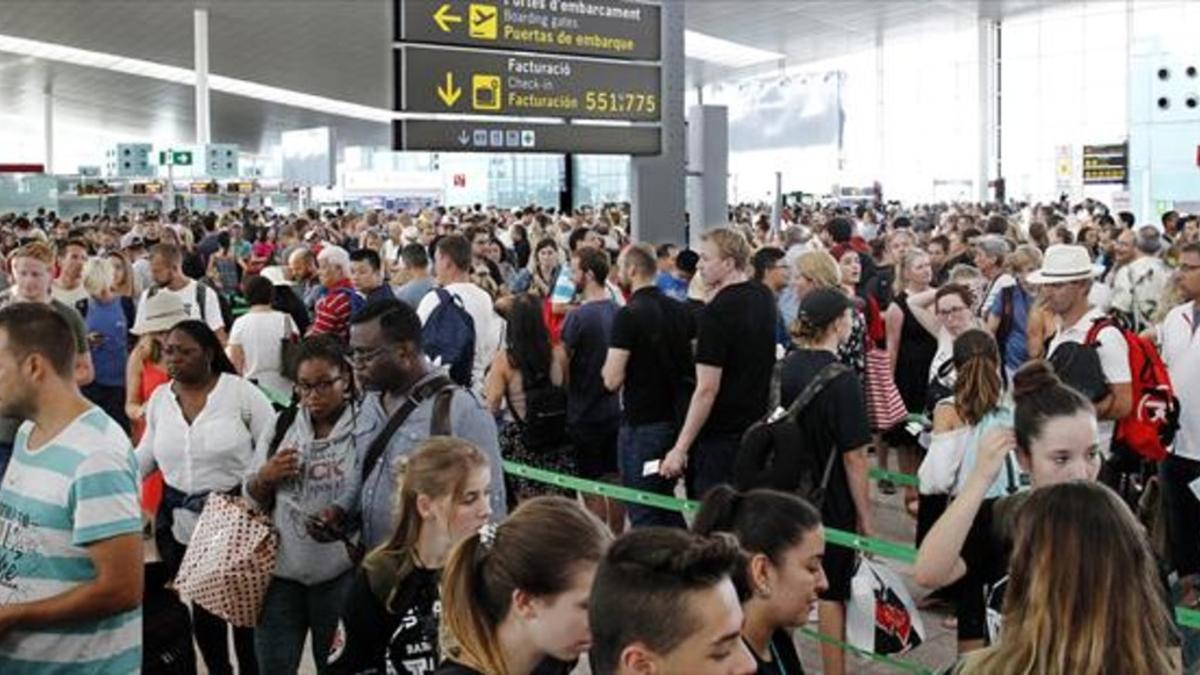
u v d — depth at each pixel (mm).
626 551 1839
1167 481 4961
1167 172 17453
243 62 35594
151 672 3484
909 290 7055
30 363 2670
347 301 6469
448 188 33906
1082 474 2807
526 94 6449
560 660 2211
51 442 2680
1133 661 1943
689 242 8000
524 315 5688
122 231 15867
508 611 2148
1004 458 2986
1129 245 8508
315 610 3619
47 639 2633
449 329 5664
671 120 7184
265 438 3689
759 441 3994
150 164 26750
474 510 2703
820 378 4043
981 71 31453
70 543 2646
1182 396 4898
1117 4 28719
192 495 4039
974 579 3398
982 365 4145
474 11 6234
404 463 2777
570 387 5762
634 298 5324
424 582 2680
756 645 2643
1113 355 4547
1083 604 1960
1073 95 30625
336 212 23906
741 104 15641
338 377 3557
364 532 3465
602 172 35656
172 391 4172
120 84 44625
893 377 6922
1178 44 17422
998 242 7676
